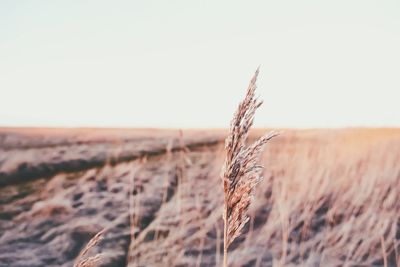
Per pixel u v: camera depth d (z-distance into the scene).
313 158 1.88
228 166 1.03
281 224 1.88
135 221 1.88
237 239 1.87
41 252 1.84
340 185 1.88
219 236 1.88
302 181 1.88
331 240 1.87
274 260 1.86
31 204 1.85
